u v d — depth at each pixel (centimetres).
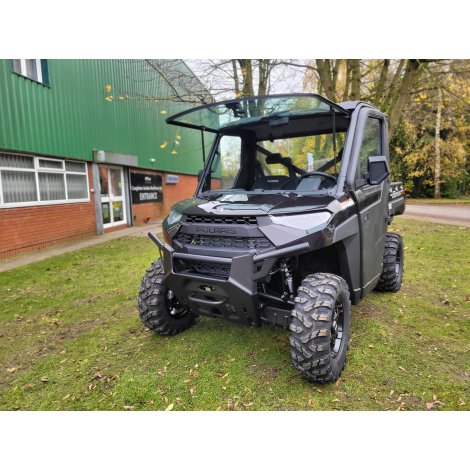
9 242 886
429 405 273
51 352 381
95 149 1196
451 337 379
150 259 805
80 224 1144
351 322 413
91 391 307
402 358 338
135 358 355
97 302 529
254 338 381
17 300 548
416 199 2841
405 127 2734
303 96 297
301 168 383
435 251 778
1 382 328
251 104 331
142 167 1520
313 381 296
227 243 293
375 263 395
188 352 360
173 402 287
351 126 350
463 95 1223
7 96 865
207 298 307
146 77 1520
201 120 385
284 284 306
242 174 424
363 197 345
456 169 2938
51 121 1002
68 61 1067
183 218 324
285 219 278
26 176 940
